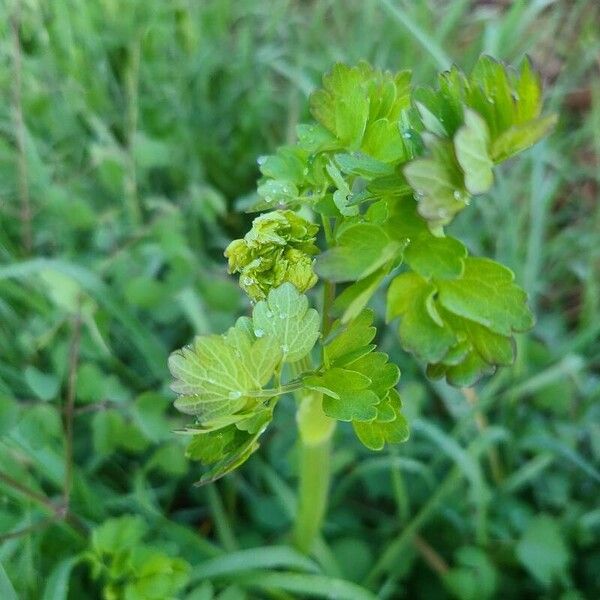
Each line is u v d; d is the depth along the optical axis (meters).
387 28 0.39
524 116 0.13
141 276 0.30
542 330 0.34
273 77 0.41
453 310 0.14
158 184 0.37
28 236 0.31
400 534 0.28
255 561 0.24
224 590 0.23
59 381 0.24
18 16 0.31
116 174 0.33
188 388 0.14
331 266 0.14
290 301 0.14
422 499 0.29
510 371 0.30
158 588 0.21
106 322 0.28
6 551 0.22
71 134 0.36
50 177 0.33
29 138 0.31
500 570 0.28
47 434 0.24
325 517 0.28
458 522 0.28
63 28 0.33
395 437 0.15
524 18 0.37
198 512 0.29
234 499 0.29
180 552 0.25
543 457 0.29
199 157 0.37
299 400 0.19
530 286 0.30
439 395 0.31
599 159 0.36
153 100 0.37
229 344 0.14
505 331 0.14
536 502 0.30
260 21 0.43
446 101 0.14
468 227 0.34
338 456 0.28
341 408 0.15
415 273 0.15
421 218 0.14
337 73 0.16
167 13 0.37
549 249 0.35
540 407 0.31
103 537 0.22
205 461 0.15
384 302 0.31
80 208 0.32
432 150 0.13
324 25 0.42
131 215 0.33
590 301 0.33
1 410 0.22
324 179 0.16
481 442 0.27
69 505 0.24
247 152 0.37
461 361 0.14
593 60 0.40
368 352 0.15
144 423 0.25
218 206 0.33
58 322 0.27
